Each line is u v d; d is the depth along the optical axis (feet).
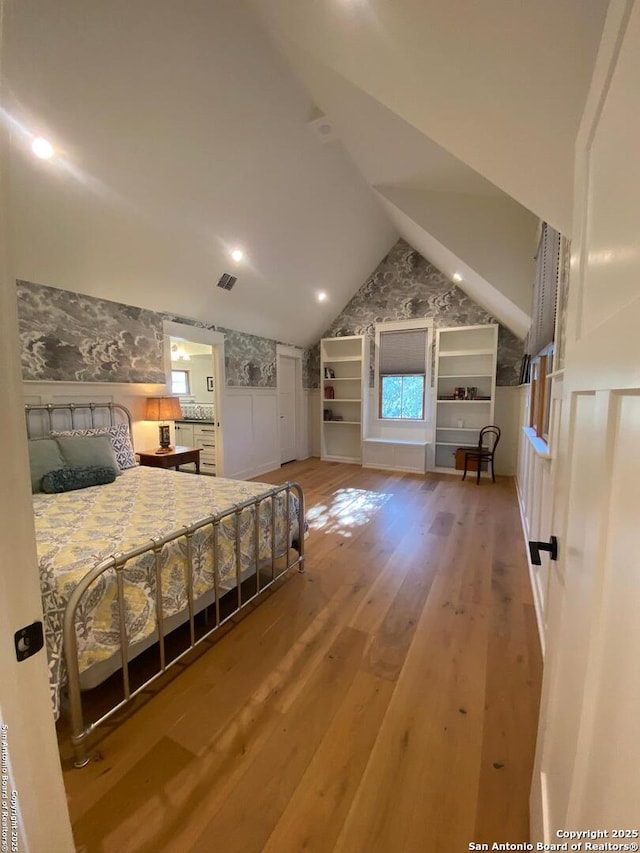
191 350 24.47
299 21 4.23
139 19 6.41
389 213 14.83
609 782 1.51
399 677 5.60
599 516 1.93
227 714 4.98
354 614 7.15
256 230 12.38
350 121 8.93
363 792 4.01
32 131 7.09
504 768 4.25
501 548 10.09
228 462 17.01
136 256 10.94
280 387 20.62
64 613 4.31
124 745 4.54
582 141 2.66
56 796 2.10
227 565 6.68
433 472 18.97
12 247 1.73
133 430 12.98
